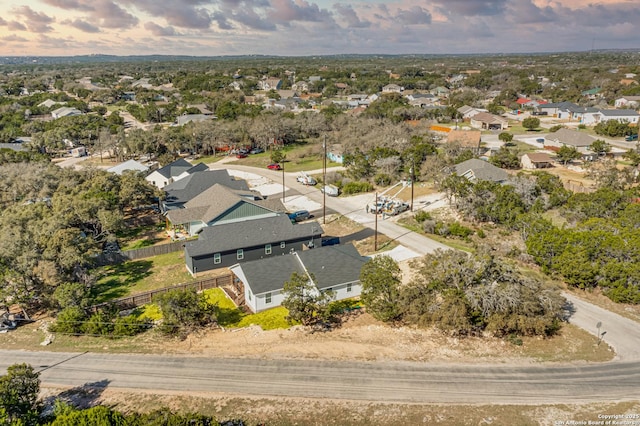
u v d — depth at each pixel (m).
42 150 97.88
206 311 32.88
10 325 34.12
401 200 61.94
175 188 61.12
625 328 31.97
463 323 29.92
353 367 27.98
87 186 54.66
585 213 48.72
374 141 86.81
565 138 85.81
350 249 40.19
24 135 111.38
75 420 20.16
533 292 31.28
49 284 34.94
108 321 32.97
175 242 47.94
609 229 40.09
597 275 36.81
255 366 28.27
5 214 46.09
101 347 30.94
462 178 57.00
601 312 34.12
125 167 74.75
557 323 31.62
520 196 53.38
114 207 50.34
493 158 75.56
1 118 126.00
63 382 27.16
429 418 23.48
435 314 30.73
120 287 40.03
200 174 62.72
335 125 107.00
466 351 29.61
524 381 26.36
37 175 58.75
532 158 75.69
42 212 46.09
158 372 27.88
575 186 62.53
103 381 27.16
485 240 47.62
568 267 36.81
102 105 163.50
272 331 32.31
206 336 31.95
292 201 64.06
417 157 73.88
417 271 41.06
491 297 30.62
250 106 126.88
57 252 36.75
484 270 32.03
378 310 32.25
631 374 26.81
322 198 65.19
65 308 33.56
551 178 60.66
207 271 42.56
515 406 24.27
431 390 25.70
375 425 23.09
